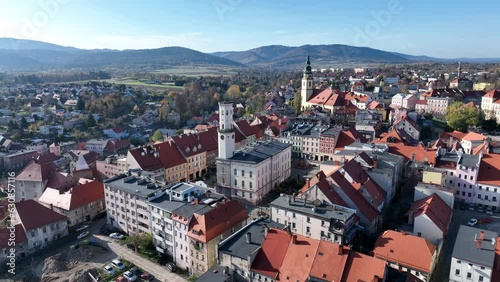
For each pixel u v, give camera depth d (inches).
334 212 4047.7
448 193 4549.7
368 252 3887.8
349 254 3159.5
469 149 6786.4
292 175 6875.0
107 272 4018.2
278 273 3233.3
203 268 3848.4
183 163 6707.7
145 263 4185.5
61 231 4847.4
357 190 4598.9
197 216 3909.9
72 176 6279.5
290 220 4227.4
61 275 4055.1
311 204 4256.9
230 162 5777.6
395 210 5059.1
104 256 4347.9
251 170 5580.7
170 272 4028.1
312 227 4047.7
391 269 3164.4
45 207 4817.9
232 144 5925.2
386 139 6840.6
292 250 3326.8
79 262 4261.8
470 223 4579.2
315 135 7741.1
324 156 7613.2
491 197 4985.2
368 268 3019.2
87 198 5329.7
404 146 6067.9
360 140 7416.3
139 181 4965.6
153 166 6171.3
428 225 4003.4
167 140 7298.2
